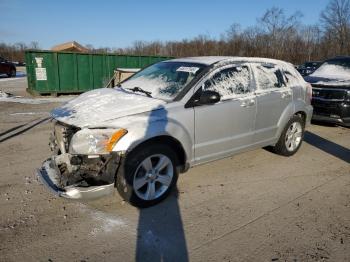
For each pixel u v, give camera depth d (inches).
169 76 180.9
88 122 139.6
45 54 555.5
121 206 152.9
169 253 120.6
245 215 148.4
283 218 146.8
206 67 175.8
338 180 192.5
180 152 161.6
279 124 214.1
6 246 121.6
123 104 154.0
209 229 136.5
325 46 1680.6
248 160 221.3
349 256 121.1
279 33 1704.0
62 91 579.8
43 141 256.7
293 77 227.3
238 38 1807.3
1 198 157.4
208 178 188.7
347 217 149.3
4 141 255.6
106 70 621.3
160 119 148.9
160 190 155.9
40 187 170.4
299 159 227.6
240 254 120.7
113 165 137.9
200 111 164.2
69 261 114.9
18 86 776.9
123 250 121.5
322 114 310.3
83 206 151.9
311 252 122.9
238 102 182.2
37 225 135.6
